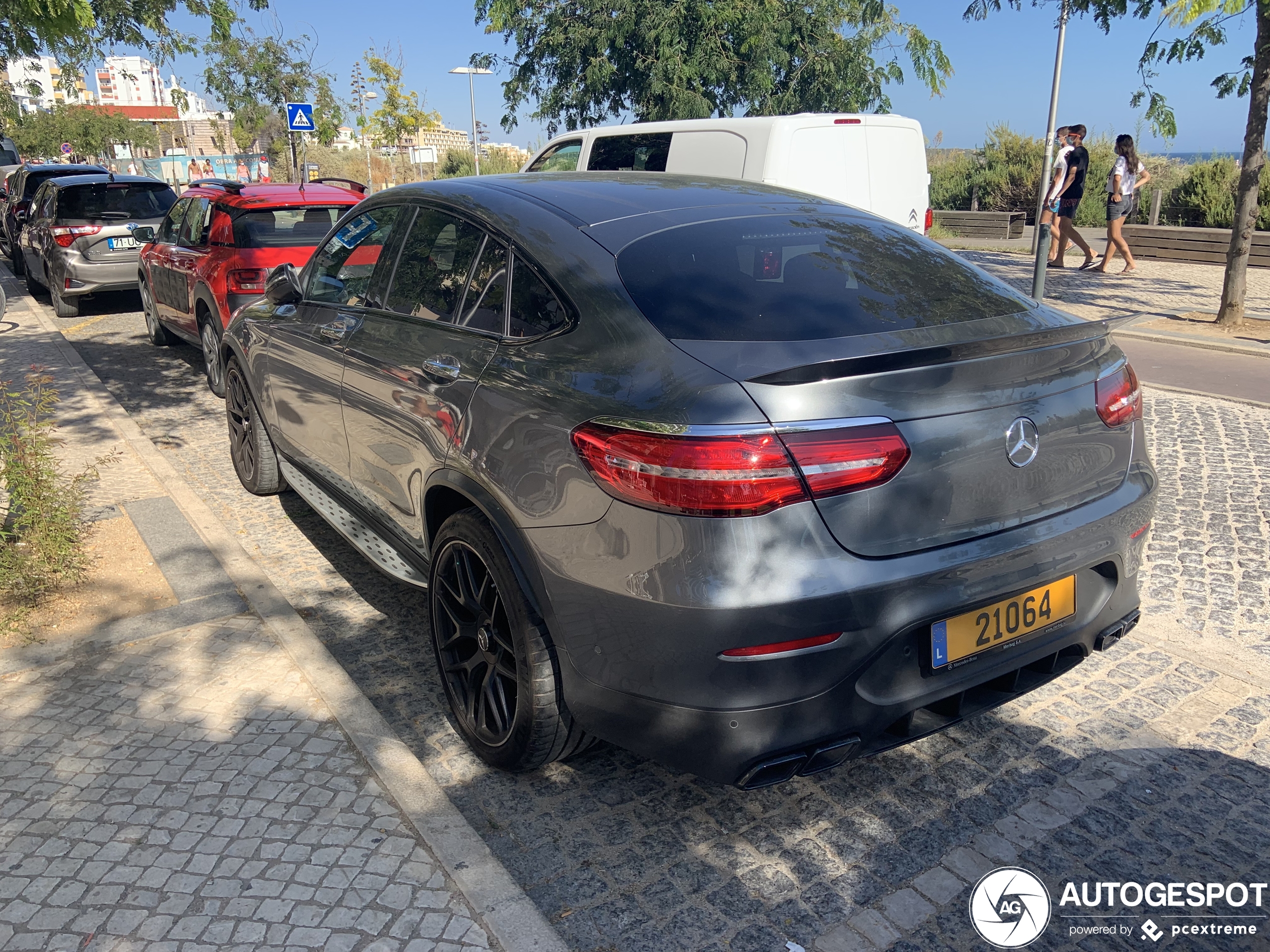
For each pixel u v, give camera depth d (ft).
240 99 90.68
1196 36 32.89
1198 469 19.17
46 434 14.44
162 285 30.22
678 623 7.47
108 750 9.91
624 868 8.66
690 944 7.77
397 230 12.66
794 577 7.29
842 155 29.32
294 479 15.80
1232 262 34.14
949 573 7.82
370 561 12.68
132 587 13.66
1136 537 9.43
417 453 10.68
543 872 8.61
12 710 10.69
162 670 11.50
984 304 9.59
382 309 12.21
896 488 7.56
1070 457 8.70
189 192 29.96
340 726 10.30
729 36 51.57
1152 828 9.11
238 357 17.06
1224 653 12.30
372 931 7.55
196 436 22.68
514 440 8.87
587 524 8.04
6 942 7.45
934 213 75.20
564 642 8.52
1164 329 34.40
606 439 7.86
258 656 11.79
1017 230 71.97
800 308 8.73
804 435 7.25
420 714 11.19
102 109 164.45
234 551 14.82
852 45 50.75
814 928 7.94
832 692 7.61
